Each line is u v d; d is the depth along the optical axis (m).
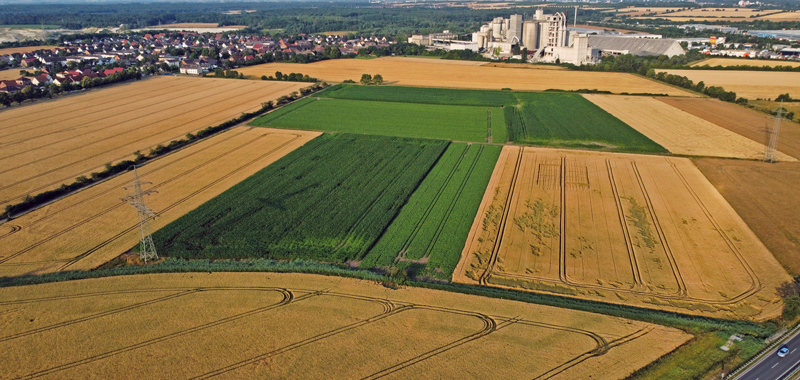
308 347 53.56
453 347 53.53
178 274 68.75
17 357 52.97
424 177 103.38
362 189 96.50
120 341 55.12
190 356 52.50
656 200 91.00
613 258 72.31
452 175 104.31
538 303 61.59
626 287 65.44
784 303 61.72
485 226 82.25
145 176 105.38
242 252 73.88
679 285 65.81
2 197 94.38
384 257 73.12
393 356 52.19
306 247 75.62
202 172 107.31
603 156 114.56
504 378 49.12
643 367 50.72
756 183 97.25
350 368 50.50
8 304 62.34
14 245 77.62
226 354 52.72
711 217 84.25
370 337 55.16
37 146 124.06
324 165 109.38
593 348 53.56
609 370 50.22
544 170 106.44
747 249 74.19
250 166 110.38
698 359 52.16
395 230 81.06
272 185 98.56
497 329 56.66
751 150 116.88
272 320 58.25
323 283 66.25
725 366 51.34
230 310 60.34
